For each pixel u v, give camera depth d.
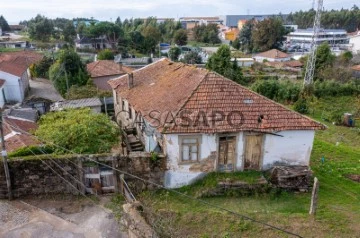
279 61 71.00
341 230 12.04
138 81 22.72
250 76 52.50
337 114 32.69
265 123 14.82
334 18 129.00
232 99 15.68
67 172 14.02
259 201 14.05
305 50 91.94
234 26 168.00
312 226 12.20
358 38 88.19
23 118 23.56
